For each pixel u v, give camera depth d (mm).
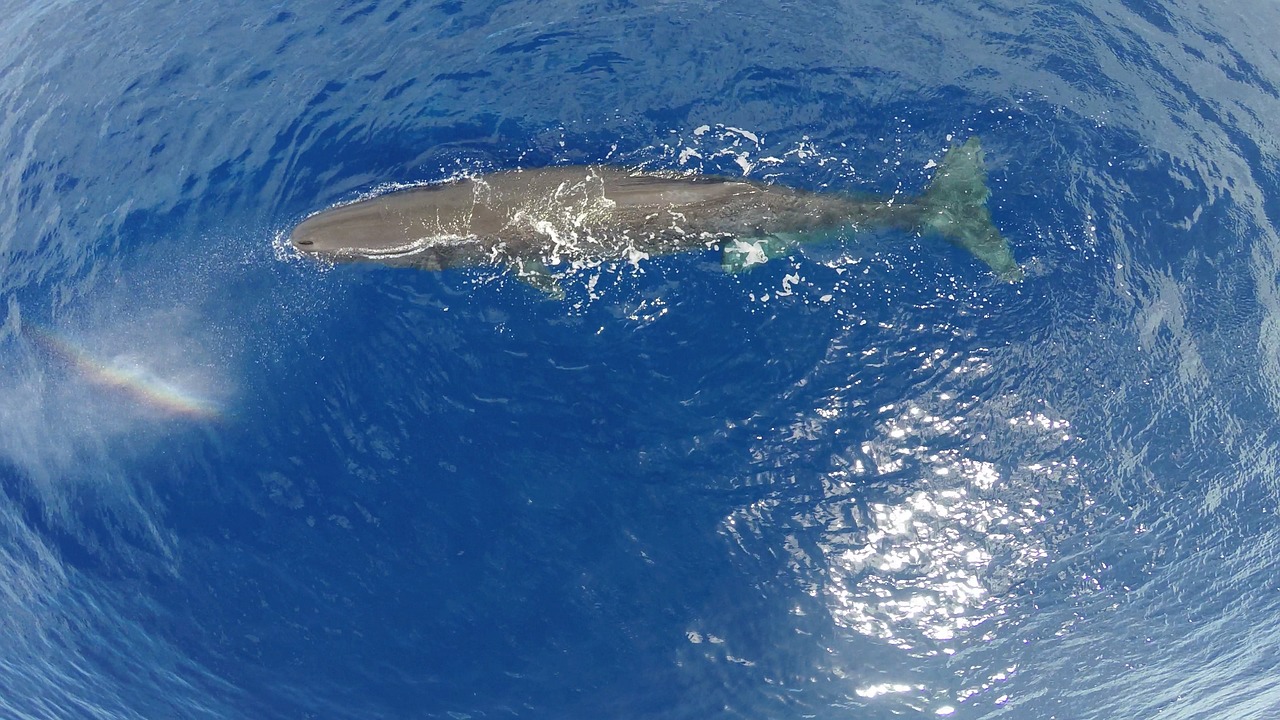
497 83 29688
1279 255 25312
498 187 26281
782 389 24109
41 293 27406
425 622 22062
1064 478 23172
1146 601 22031
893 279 25125
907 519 22891
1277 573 22375
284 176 28391
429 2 32312
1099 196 26359
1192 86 28531
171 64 31953
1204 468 23219
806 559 22594
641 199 25641
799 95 28688
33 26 34781
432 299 25641
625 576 22438
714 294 25188
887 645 21812
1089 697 21000
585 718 21141
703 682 21422
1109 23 30141
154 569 23109
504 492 23344
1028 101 28188
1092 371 24078
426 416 24312
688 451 23625
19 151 30516
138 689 22141
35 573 23594
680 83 29188
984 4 30891
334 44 31656
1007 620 21984
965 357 24234
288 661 21953
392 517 23141
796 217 25891
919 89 28594
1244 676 21000
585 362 24688
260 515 23391
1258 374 24047
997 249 25484
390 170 27969
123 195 28891
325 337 25547
